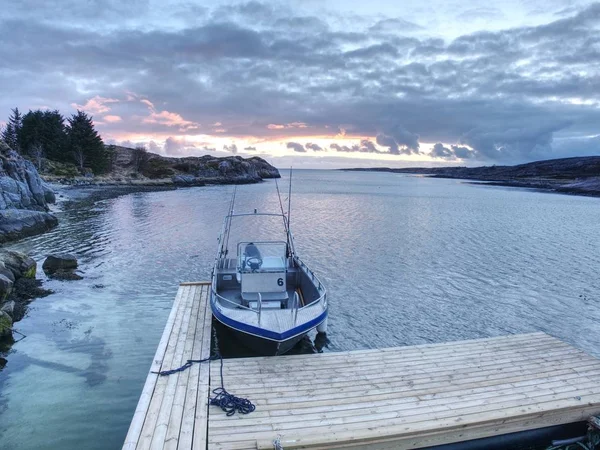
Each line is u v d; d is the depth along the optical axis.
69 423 9.35
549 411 8.26
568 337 15.57
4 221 29.41
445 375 9.63
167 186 92.19
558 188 114.06
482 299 19.52
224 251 18.42
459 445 8.00
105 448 8.59
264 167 189.00
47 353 12.76
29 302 17.19
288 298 14.12
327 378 9.38
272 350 10.81
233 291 15.29
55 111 98.88
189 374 9.34
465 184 155.00
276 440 7.07
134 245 29.09
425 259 27.17
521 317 17.39
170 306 17.23
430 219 48.34
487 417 7.97
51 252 26.08
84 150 92.38
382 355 10.62
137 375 11.58
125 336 14.20
